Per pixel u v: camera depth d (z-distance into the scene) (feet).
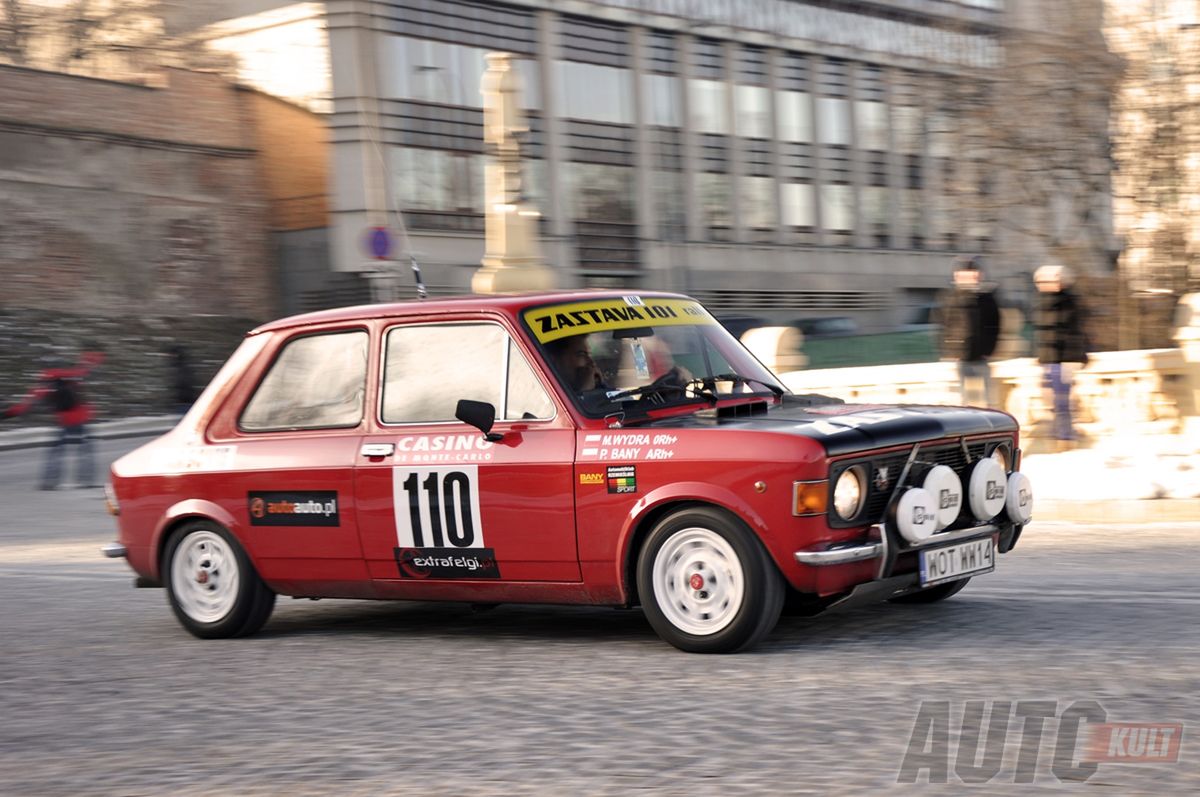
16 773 17.69
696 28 153.69
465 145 132.16
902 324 168.86
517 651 23.86
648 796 15.05
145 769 17.48
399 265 124.88
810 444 21.34
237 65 131.85
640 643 23.79
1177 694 18.26
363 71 124.57
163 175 126.11
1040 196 79.46
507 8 136.87
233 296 130.41
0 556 43.80
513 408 23.77
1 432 95.09
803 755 16.30
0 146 115.55
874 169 174.50
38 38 138.92
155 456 27.58
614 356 24.17
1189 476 39.83
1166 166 73.31
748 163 161.38
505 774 16.22
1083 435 53.78
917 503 22.15
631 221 148.97
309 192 129.90
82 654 26.17
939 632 23.31
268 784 16.43
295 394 26.35
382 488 24.71
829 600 22.33
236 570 26.66
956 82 82.23
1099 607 25.09
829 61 169.58
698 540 22.07
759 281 161.17
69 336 114.73
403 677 22.24
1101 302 74.18
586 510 22.79
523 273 64.18
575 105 143.02
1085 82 76.74
